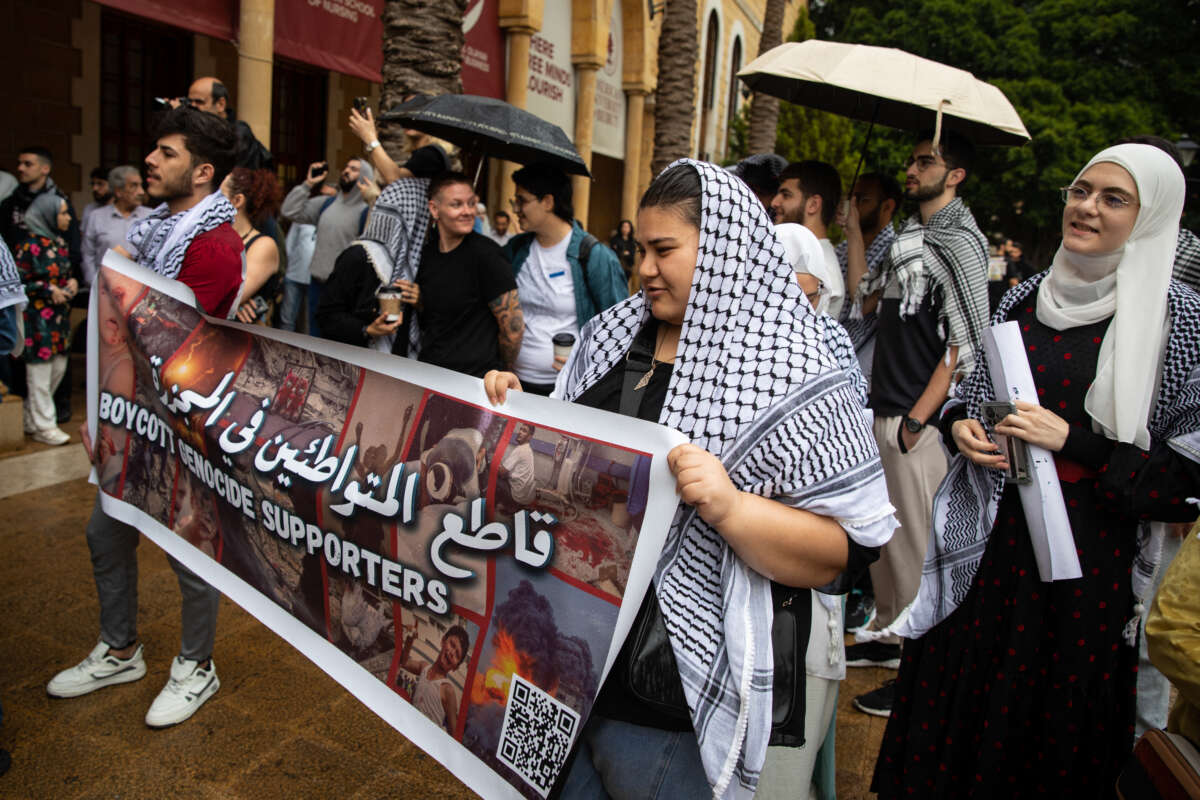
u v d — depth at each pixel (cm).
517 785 166
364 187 536
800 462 148
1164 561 272
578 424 162
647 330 182
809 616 162
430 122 397
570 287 408
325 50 871
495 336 377
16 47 856
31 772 266
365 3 912
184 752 282
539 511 164
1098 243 211
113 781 266
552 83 1409
